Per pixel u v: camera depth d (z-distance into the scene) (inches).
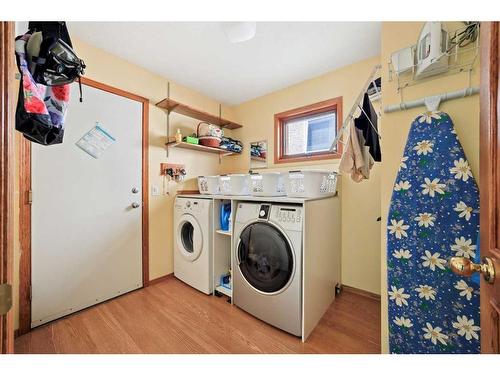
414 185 38.1
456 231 34.6
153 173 85.4
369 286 75.2
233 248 70.1
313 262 58.6
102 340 53.4
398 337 39.8
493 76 20.9
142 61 77.4
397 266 39.8
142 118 81.4
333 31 62.2
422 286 37.4
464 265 22.2
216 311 66.4
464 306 34.0
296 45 68.7
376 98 65.9
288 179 63.8
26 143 56.2
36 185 57.8
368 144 53.3
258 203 65.6
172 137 91.7
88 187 67.6
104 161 71.1
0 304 17.4
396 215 39.9
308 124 92.9
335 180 76.3
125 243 76.4
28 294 56.3
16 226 55.0
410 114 41.4
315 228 59.9
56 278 61.1
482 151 23.1
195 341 53.4
